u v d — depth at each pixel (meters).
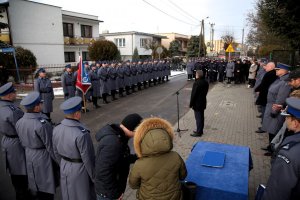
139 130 2.28
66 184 3.01
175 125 7.97
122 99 12.60
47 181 3.55
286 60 13.41
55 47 24.61
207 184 2.67
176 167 2.21
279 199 2.03
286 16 10.79
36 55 22.95
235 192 2.52
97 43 24.92
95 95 10.50
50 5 23.70
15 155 3.88
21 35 21.58
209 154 3.31
